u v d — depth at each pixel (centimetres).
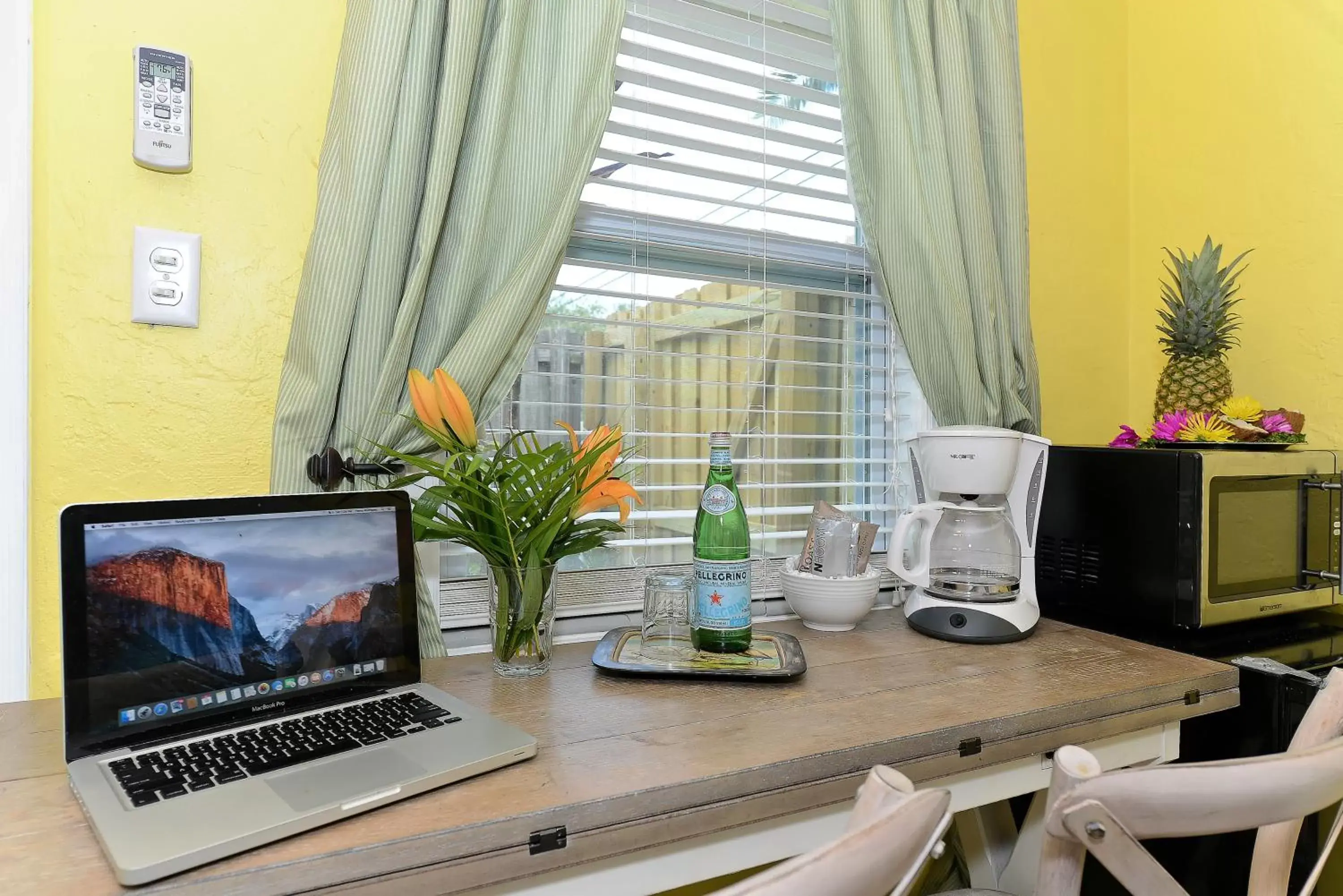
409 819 62
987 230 148
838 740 80
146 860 53
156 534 76
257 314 104
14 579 92
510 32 109
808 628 130
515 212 114
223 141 102
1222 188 171
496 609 101
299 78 107
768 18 150
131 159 97
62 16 94
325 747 73
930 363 150
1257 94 165
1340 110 153
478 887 62
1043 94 174
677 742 79
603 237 136
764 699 93
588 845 66
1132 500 131
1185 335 151
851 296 162
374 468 103
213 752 72
